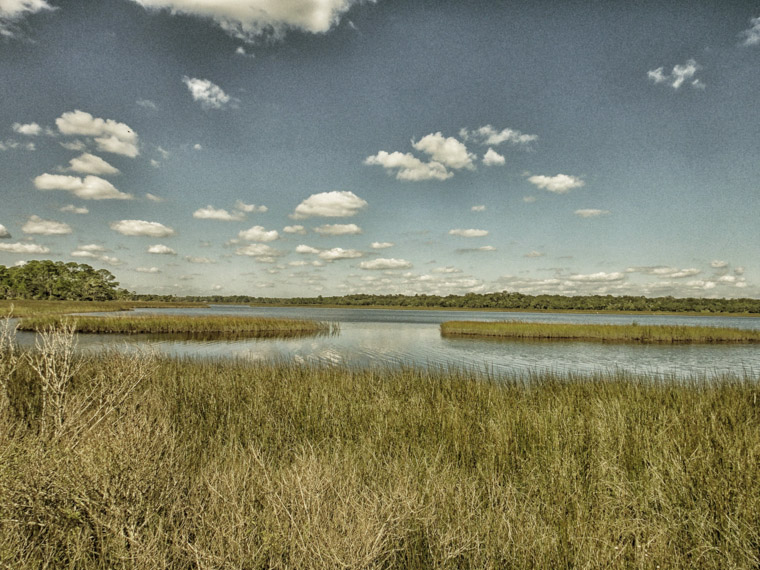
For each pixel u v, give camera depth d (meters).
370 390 8.32
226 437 5.62
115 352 9.94
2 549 2.29
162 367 10.12
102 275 124.19
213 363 12.30
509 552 2.85
